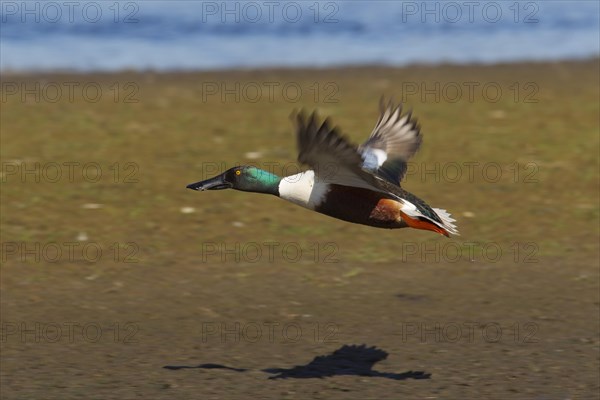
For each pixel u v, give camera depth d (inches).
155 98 917.8
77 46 1168.8
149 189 672.4
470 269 572.1
